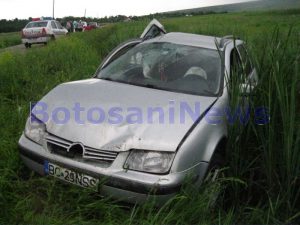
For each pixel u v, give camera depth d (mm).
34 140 3516
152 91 4023
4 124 4680
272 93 3887
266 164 3781
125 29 17938
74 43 12312
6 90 6289
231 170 3838
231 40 5047
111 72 4621
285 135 3594
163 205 3068
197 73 4348
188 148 3186
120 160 3102
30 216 2977
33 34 20469
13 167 3693
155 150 3113
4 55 8516
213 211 3461
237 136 3809
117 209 3102
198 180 3344
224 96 4098
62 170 3232
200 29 19484
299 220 3662
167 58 4590
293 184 3656
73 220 2967
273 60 3998
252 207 3723
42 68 7914
